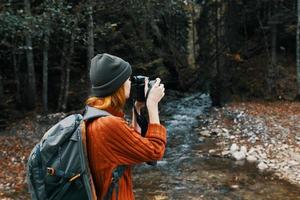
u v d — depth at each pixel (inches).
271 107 771.4
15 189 392.2
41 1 682.8
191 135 650.8
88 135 76.2
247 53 952.3
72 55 745.0
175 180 447.2
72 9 673.6
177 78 1008.2
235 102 844.6
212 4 912.3
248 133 623.8
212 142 608.1
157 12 786.8
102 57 79.4
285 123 649.6
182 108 848.9
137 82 85.7
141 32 906.7
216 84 845.8
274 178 451.2
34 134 565.0
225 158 530.0
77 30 645.3
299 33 803.4
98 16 762.8
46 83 685.3
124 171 80.1
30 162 77.5
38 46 694.5
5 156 473.1
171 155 547.5
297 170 472.4
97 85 79.0
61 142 75.9
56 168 74.9
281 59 937.5
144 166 498.6
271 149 547.8
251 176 458.3
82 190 74.7
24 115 661.3
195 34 1115.3
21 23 489.4
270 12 906.7
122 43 853.8
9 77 759.7
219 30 904.3
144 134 85.9
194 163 510.6
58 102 738.8
